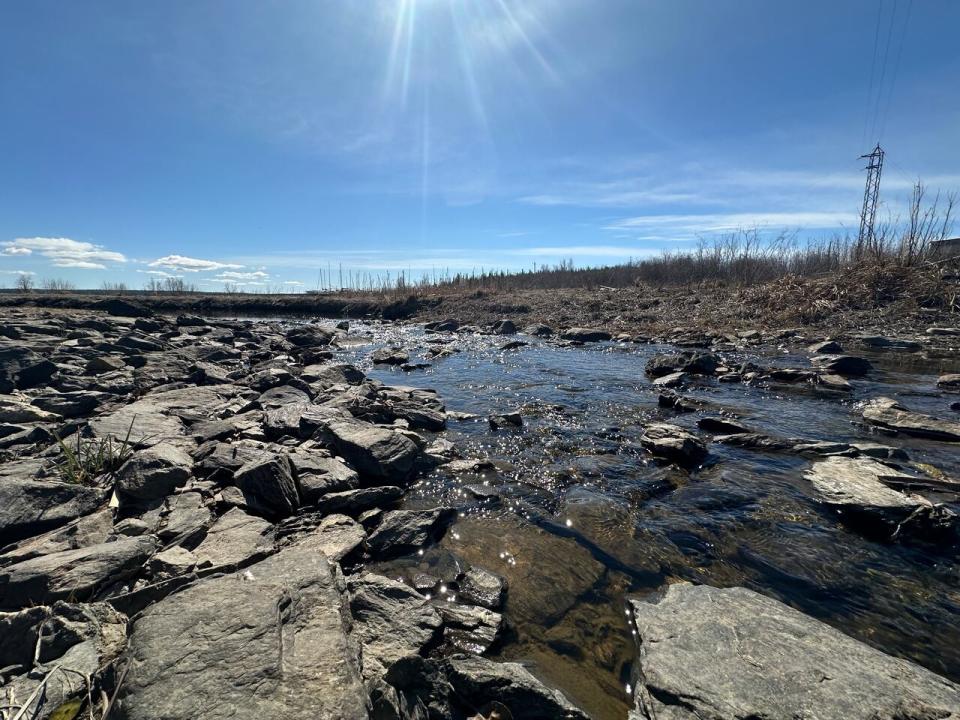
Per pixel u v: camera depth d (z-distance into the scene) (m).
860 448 7.84
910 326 18.27
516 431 9.62
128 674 2.86
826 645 3.67
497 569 5.14
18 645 3.42
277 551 5.04
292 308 47.38
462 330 27.00
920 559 5.15
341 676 2.96
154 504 5.82
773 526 5.87
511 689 3.37
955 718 2.98
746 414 10.20
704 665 3.53
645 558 5.31
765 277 31.34
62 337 17.97
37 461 6.60
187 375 13.37
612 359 17.19
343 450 7.67
